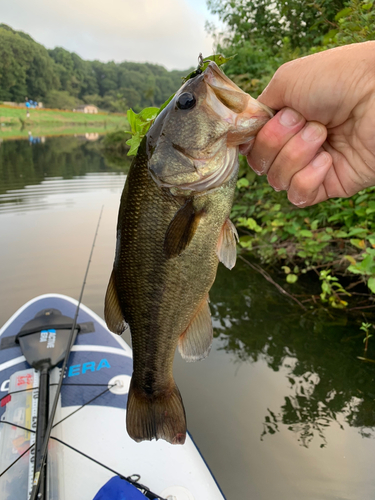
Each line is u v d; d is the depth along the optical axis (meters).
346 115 0.28
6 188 2.44
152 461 0.49
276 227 1.07
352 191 0.33
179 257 0.31
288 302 0.98
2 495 0.41
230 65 1.79
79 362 0.65
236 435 0.59
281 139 0.28
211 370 0.75
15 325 0.77
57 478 0.42
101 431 0.53
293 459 0.55
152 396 0.35
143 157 0.30
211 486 0.47
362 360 0.76
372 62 0.26
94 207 2.01
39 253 1.33
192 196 0.30
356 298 0.95
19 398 0.52
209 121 0.29
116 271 0.32
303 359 0.77
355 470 0.54
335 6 1.05
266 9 1.85
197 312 0.33
